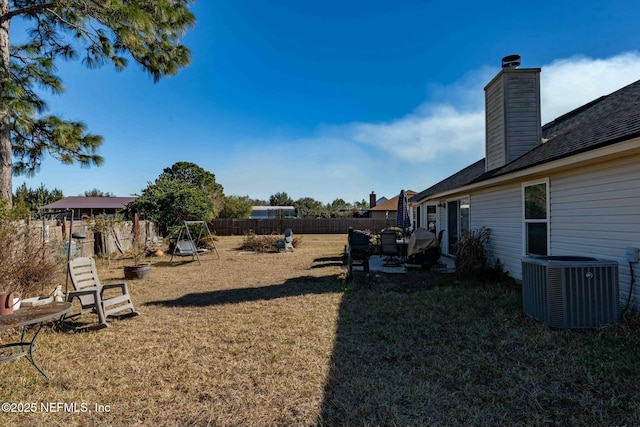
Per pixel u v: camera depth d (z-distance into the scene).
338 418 2.37
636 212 3.99
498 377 2.88
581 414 2.31
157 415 2.45
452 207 10.56
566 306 3.81
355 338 3.89
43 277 5.21
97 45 8.14
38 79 8.38
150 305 5.66
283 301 5.69
